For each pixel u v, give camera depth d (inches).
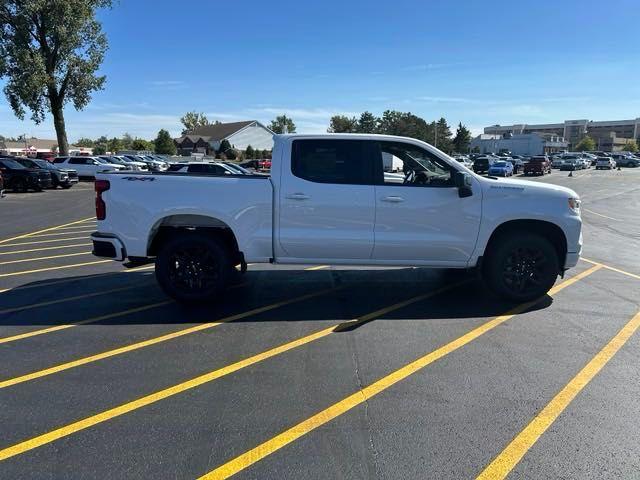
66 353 182.9
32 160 1093.8
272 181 228.5
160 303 244.5
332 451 122.6
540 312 231.9
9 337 198.8
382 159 233.1
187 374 165.3
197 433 130.5
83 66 1505.9
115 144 4114.2
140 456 120.6
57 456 120.6
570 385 158.1
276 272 308.5
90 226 542.9
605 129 7116.1
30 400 147.8
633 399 149.4
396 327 210.8
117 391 153.5
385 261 234.7
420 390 154.3
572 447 124.7
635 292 267.7
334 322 217.0
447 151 4247.0
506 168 1829.5
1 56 1387.8
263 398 148.9
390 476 113.6
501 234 239.9
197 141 3516.2
